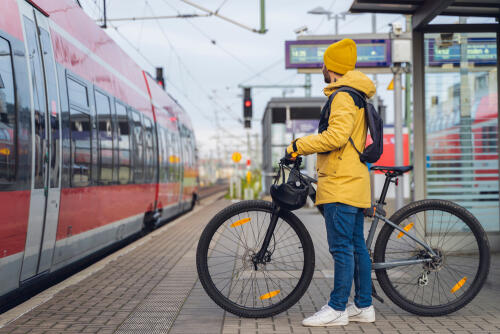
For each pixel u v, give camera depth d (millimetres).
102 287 5188
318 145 3578
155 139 12195
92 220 6820
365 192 3674
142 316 4035
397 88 10375
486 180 7016
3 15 4430
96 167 7070
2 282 4215
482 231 3971
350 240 3697
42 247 5035
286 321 3828
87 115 6738
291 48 12656
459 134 7051
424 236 3975
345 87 3693
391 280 3943
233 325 3730
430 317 3922
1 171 4141
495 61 7074
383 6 6723
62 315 4090
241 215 3904
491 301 4371
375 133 3656
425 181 6977
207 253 3883
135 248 8312
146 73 12539
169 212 14352
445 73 7059
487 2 6309
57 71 5668
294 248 3928
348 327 3656
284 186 3771
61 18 6129
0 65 4254
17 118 4477
